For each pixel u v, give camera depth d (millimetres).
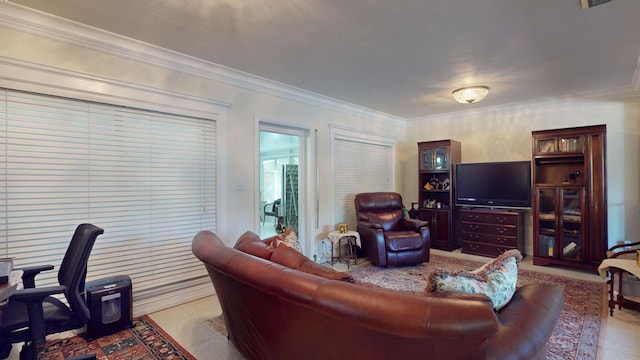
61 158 2469
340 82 3861
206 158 3334
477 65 3287
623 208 4184
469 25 2428
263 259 1696
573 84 3957
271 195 4996
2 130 2227
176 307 3008
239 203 3576
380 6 2154
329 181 4754
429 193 5863
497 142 5258
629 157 4148
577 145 4070
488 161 5344
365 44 2770
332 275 1501
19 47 2275
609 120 4281
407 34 2580
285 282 1380
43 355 2168
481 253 4898
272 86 3881
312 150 4484
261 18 2314
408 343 1114
